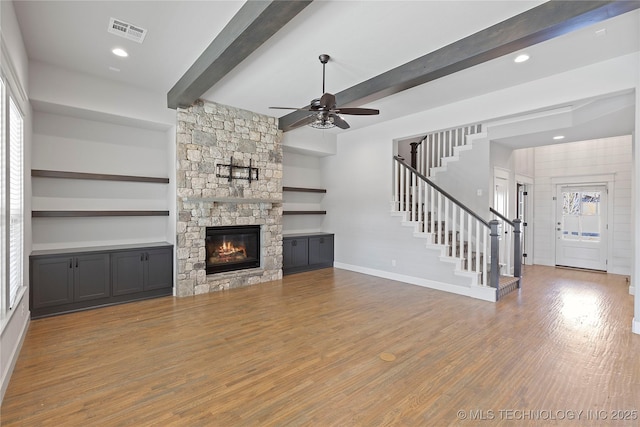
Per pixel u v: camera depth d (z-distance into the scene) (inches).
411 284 217.8
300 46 128.0
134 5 104.5
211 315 154.4
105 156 182.2
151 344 121.8
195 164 189.2
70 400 86.9
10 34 99.3
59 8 105.6
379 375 100.5
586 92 145.3
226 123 202.5
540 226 301.3
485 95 180.5
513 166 252.4
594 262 272.4
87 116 168.6
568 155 285.7
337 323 144.6
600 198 270.8
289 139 245.8
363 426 77.4
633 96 143.0
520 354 114.8
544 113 181.6
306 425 77.6
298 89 174.2
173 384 94.9
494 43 113.7
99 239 181.6
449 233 234.2
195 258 190.5
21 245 127.0
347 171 269.6
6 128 98.5
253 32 106.6
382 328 138.8
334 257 282.0
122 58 141.3
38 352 114.7
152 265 181.0
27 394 89.5
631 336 130.5
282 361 109.1
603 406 85.2
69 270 155.3
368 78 158.7
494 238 180.5
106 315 153.5
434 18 109.5
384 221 239.5
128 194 191.0
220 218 200.7
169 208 197.6
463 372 102.4
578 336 130.4
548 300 181.8
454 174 238.2
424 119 211.5
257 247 225.3
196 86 152.2
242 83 166.1
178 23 114.8
